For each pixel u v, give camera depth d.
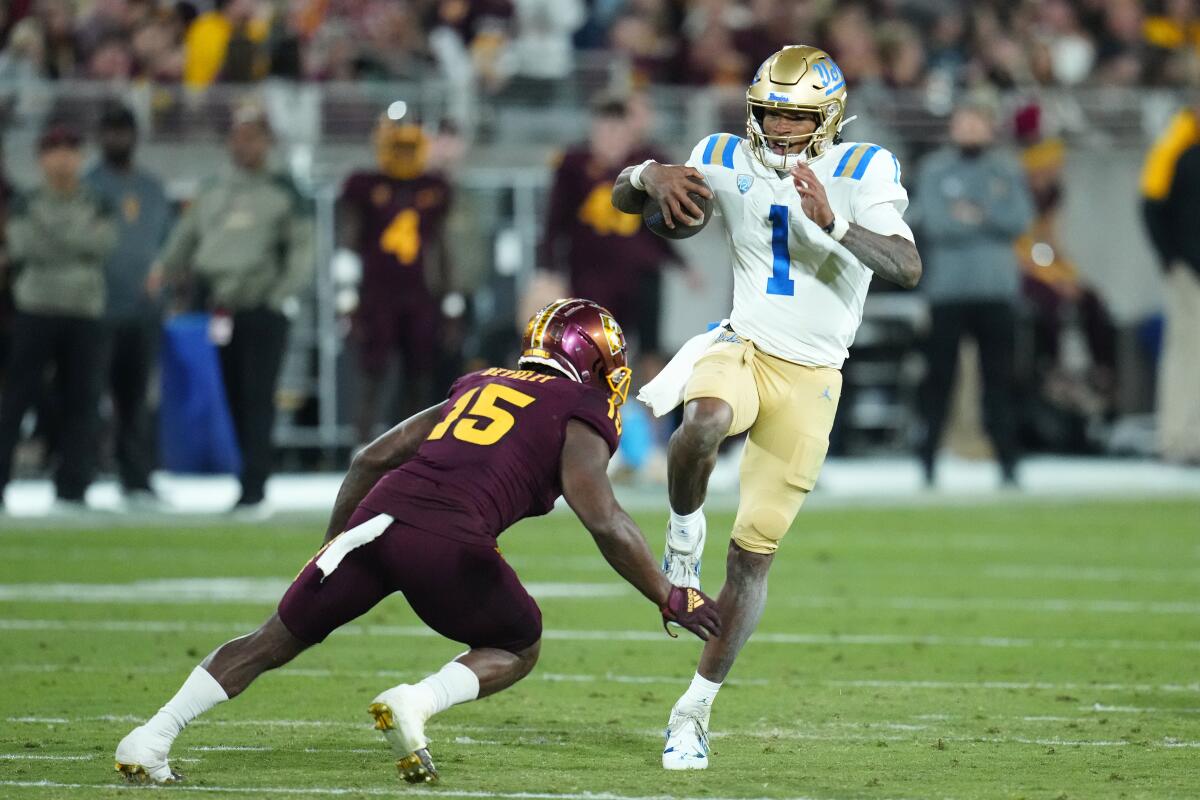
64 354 44.88
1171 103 66.50
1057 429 63.72
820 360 21.00
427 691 18.80
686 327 61.56
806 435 20.84
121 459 47.97
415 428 19.86
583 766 20.31
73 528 43.44
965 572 38.31
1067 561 40.03
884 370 63.72
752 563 20.75
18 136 57.66
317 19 64.56
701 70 62.31
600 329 20.14
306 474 58.06
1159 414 60.53
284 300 44.91
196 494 51.62
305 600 18.91
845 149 20.91
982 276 50.69
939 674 26.80
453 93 60.53
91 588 34.66
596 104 50.25
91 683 25.47
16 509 46.88
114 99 58.31
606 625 31.30
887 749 21.41
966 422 64.06
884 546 42.38
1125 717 23.52
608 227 50.00
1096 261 66.50
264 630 19.08
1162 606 33.78
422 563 18.73
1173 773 20.02
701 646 29.31
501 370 20.25
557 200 50.34
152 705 23.89
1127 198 66.56
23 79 58.34
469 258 49.38
